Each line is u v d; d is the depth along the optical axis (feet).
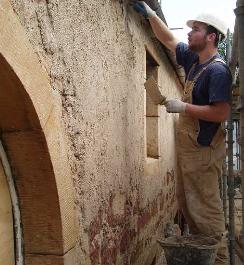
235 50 9.71
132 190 11.42
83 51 7.52
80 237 7.07
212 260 9.85
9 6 4.97
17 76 5.08
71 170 6.79
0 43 4.70
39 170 6.02
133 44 11.87
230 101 10.19
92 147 7.88
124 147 10.56
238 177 30.78
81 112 7.32
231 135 12.16
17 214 6.20
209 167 10.53
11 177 6.08
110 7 9.41
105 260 8.54
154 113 17.34
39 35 5.82
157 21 11.87
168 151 20.61
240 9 7.32
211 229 10.52
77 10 7.27
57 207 6.16
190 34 10.79
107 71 9.05
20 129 5.76
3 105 5.46
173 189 22.31
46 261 6.27
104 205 8.57
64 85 6.61
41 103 5.71
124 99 10.65
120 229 9.91
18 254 6.24
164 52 17.93
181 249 9.77
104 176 8.63
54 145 6.08
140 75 12.91
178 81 24.88
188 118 10.73
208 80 10.29
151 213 14.44
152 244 14.38
